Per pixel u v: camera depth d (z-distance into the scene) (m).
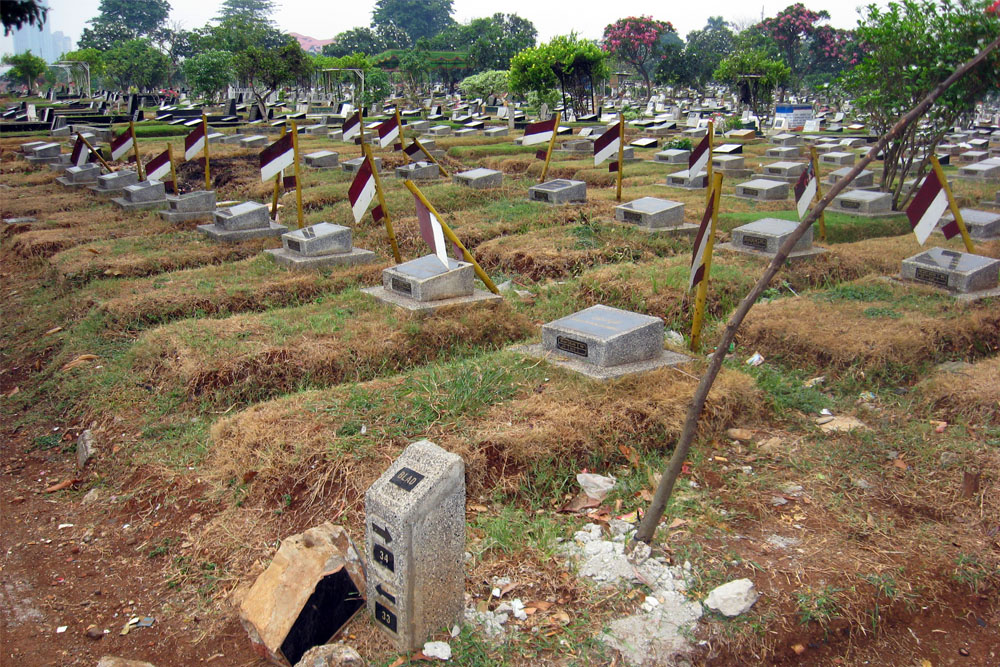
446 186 19.45
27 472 7.41
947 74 14.55
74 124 39.06
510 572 5.07
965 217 14.06
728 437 7.02
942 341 9.05
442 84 95.75
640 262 12.69
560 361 8.02
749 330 9.52
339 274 12.30
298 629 4.42
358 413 7.05
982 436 6.95
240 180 23.64
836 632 4.68
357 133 29.02
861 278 11.55
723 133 35.72
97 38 115.31
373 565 4.33
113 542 6.02
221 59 57.06
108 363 9.29
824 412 7.61
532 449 6.33
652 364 7.95
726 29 102.25
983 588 5.05
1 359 10.50
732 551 5.24
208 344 9.09
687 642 4.46
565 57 43.75
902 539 5.44
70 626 5.07
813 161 12.12
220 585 5.29
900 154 16.42
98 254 14.05
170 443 7.24
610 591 4.84
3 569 5.76
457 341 9.48
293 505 6.01
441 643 4.33
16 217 18.52
